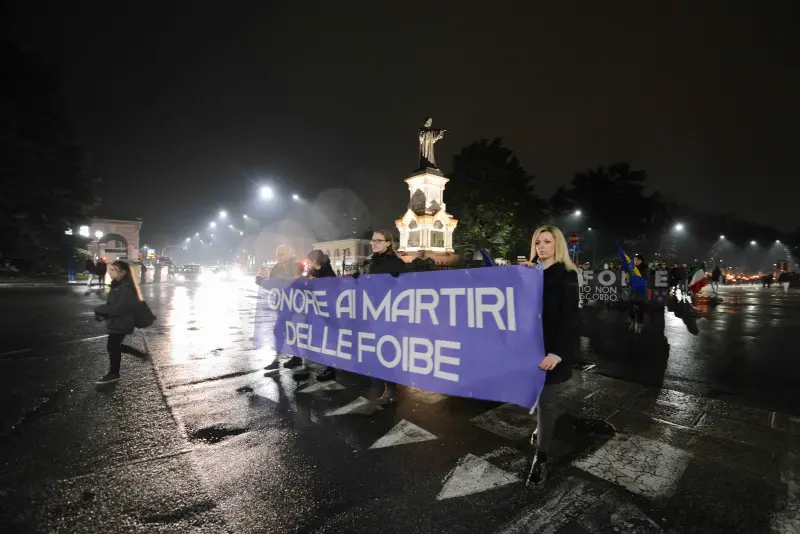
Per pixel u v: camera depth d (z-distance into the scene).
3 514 2.51
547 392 2.98
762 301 19.64
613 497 2.78
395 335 4.09
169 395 4.78
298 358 6.16
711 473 3.08
